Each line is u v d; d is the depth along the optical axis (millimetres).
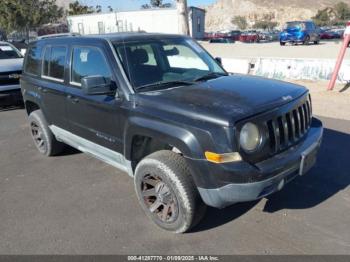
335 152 5477
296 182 4621
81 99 4500
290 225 3768
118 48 4188
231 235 3656
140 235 3738
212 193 3289
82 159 5836
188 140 3264
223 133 3113
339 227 3695
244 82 4102
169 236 3699
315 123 4211
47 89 5211
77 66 4652
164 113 3486
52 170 5484
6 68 9297
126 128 3867
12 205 4496
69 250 3561
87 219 4082
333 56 17328
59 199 4578
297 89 3945
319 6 153875
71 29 50594
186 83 4082
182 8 15039
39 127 5832
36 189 4895
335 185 4520
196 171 3291
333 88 9719
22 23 37375
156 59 4402
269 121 3355
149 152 4055
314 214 3938
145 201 3896
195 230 3766
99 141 4488
